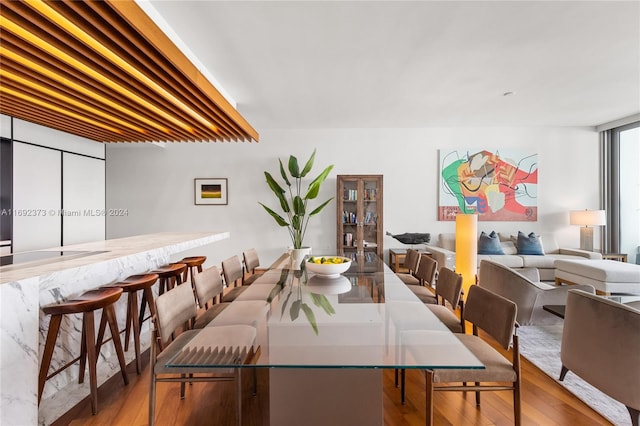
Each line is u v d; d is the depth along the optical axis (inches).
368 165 204.8
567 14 82.9
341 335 51.1
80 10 57.5
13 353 55.9
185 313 67.2
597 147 201.3
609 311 65.0
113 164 208.1
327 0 76.4
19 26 60.7
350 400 54.7
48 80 85.4
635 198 185.2
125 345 99.0
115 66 79.4
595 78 125.3
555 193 202.5
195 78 89.8
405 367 41.6
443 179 203.5
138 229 207.9
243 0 75.9
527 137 202.4
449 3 78.1
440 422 65.2
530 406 70.6
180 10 79.4
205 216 207.8
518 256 178.5
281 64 110.6
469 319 68.2
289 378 54.7
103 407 70.6
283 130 205.5
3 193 124.0
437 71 117.6
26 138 130.8
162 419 66.2
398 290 76.4
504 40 95.6
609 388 64.8
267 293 74.1
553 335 111.7
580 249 194.5
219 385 79.0
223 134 152.1
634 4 78.6
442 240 195.8
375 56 105.2
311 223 205.5
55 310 64.6
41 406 70.9
